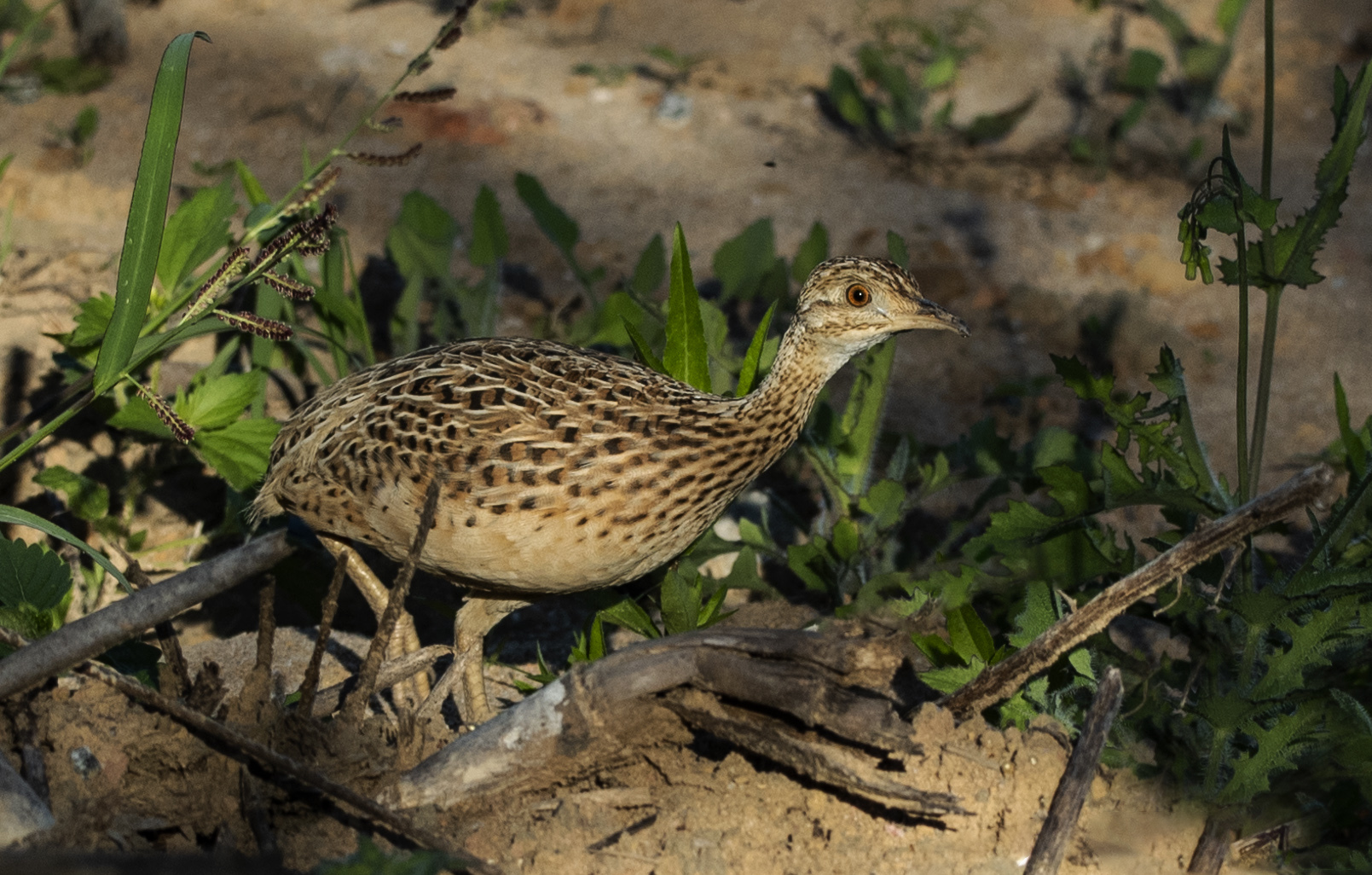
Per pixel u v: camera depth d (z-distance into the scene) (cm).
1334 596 524
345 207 1224
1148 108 1447
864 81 1477
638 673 509
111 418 791
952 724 525
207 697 529
